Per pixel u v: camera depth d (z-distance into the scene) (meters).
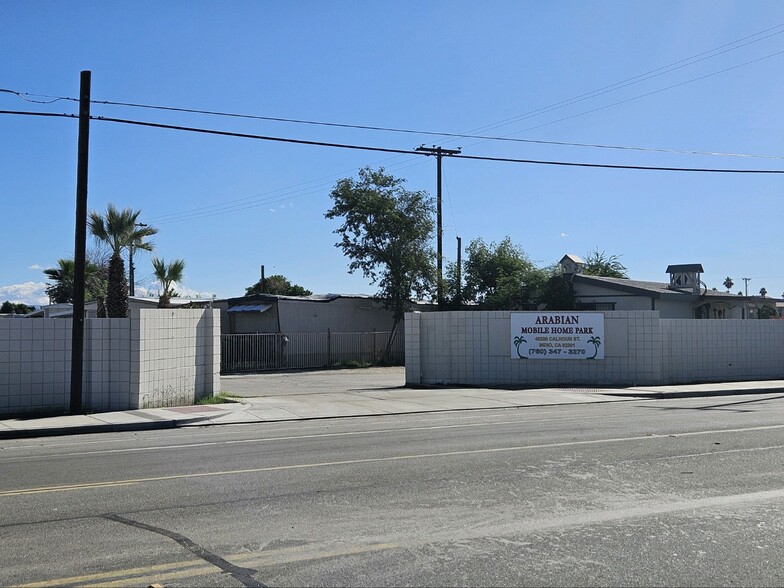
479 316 25.20
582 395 21.77
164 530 6.97
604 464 10.17
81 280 17.16
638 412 17.48
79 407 16.98
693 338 25.73
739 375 26.50
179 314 19.20
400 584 5.50
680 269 40.50
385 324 45.09
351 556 6.15
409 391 23.52
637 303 37.09
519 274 42.03
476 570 5.80
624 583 5.53
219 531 6.93
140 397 17.50
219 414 17.08
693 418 15.85
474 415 17.58
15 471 10.19
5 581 5.58
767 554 6.20
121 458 11.29
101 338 17.59
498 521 7.23
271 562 6.00
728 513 7.52
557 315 24.80
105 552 6.30
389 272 42.44
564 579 5.61
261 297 40.09
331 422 16.58
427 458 10.82
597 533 6.81
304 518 7.38
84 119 17.28
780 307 73.25
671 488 8.66
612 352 24.64
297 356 39.06
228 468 10.20
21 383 16.91
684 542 6.53
